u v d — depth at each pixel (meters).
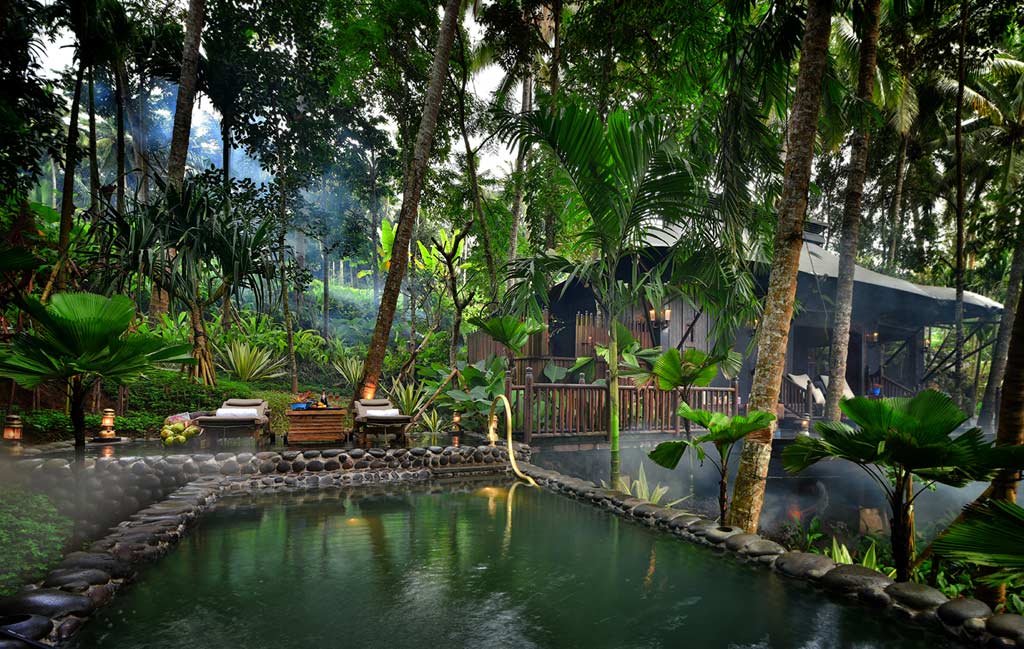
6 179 8.14
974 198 17.86
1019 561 2.53
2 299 7.12
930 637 2.64
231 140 13.93
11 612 2.53
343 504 5.62
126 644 2.45
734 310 7.04
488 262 13.17
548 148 5.90
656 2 9.23
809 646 2.53
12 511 4.12
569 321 14.24
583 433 8.12
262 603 2.96
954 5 10.65
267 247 10.76
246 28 13.23
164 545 3.97
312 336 16.59
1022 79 14.55
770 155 5.58
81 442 4.11
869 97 8.16
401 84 13.39
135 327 9.53
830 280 11.63
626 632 2.65
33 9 8.84
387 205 27.36
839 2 6.68
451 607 2.94
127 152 22.75
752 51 5.68
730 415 8.95
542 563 3.74
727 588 3.30
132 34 10.25
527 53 12.48
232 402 7.32
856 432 3.44
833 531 7.03
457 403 9.52
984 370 23.09
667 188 5.69
